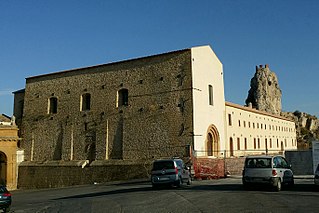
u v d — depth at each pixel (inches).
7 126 1705.2
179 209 550.0
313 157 1187.3
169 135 1369.3
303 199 622.8
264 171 760.3
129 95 1491.1
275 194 700.7
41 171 1660.9
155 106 1419.8
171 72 1407.5
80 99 1633.9
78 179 1547.7
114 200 709.9
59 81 1716.3
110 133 1515.7
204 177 1165.7
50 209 666.2
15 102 1913.1
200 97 1407.5
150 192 811.4
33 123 1759.4
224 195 696.4
